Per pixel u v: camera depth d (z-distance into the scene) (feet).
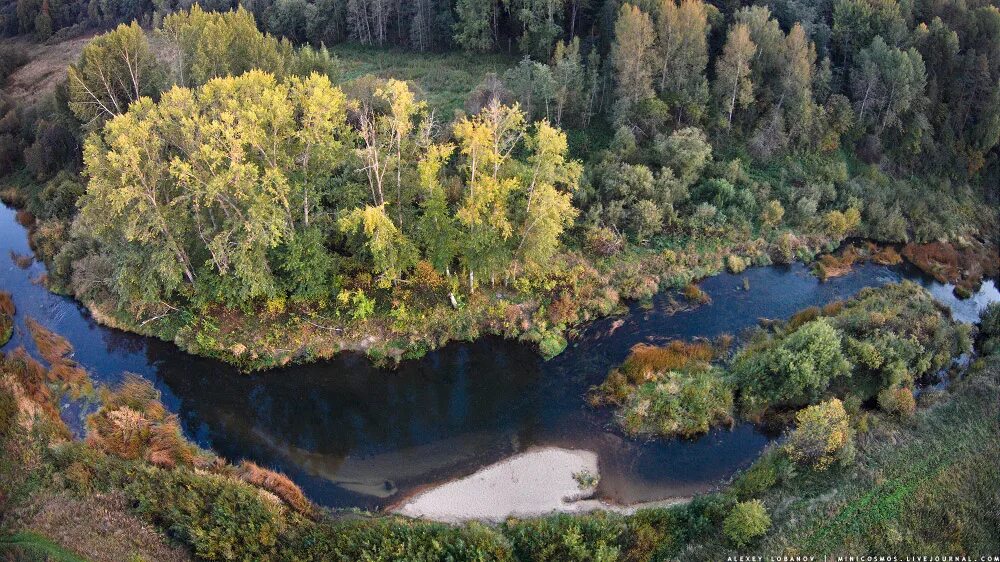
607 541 114.42
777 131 212.23
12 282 187.11
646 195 196.95
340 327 164.55
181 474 123.75
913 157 219.20
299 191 157.79
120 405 144.15
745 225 197.67
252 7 306.55
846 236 203.72
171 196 162.81
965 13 223.92
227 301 168.45
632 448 138.92
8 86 287.48
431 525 118.42
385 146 164.76
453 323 166.91
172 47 211.61
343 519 123.24
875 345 149.69
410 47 284.20
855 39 225.15
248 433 145.38
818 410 125.70
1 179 231.09
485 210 150.00
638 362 156.25
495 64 255.70
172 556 112.98
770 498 121.90
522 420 147.33
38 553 113.80
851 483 123.54
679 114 213.66
